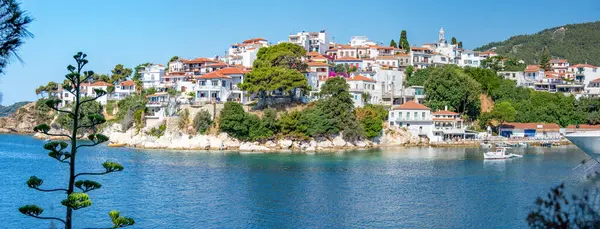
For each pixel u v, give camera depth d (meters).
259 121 155.00
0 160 128.75
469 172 110.62
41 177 103.56
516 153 147.25
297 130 155.00
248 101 184.50
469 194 88.12
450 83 181.62
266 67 172.38
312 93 181.75
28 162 125.50
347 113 158.00
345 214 75.44
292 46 199.50
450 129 173.50
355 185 96.00
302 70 192.00
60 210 77.44
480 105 190.75
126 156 135.75
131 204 80.94
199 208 78.75
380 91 196.38
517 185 95.44
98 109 195.12
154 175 105.62
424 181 99.81
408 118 172.25
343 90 161.12
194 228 68.50
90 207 78.94
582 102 196.25
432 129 172.88
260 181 99.56
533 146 169.12
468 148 161.12
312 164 121.81
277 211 77.25
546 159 132.50
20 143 176.38
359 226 69.56
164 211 76.88
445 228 68.62
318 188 93.25
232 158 132.50
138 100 190.12
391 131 168.75
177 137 157.50
